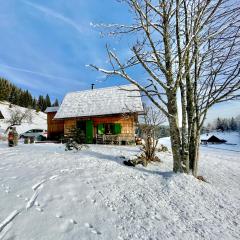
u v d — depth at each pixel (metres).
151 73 7.67
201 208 6.02
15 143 14.56
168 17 7.59
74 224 4.41
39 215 4.51
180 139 8.34
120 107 21.64
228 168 12.95
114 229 4.48
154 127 11.88
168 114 7.93
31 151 11.36
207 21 6.70
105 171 8.02
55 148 13.37
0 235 3.79
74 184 6.24
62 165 8.31
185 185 7.16
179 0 7.47
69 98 25.33
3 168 7.42
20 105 88.38
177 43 7.70
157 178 7.82
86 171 7.72
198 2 6.87
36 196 5.29
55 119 23.00
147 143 11.35
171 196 6.47
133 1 7.07
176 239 4.45
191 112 8.84
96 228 4.41
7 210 4.54
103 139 20.80
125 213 5.19
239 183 9.77
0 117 56.97
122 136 20.81
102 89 25.19
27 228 4.06
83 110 22.86
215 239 4.67
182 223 5.14
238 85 6.97
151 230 4.64
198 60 8.19
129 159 9.99
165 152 15.22
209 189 7.35
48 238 3.89
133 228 4.62
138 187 6.84
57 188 5.82
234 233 5.04
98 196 5.78
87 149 12.96
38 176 6.66
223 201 6.69
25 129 52.62
